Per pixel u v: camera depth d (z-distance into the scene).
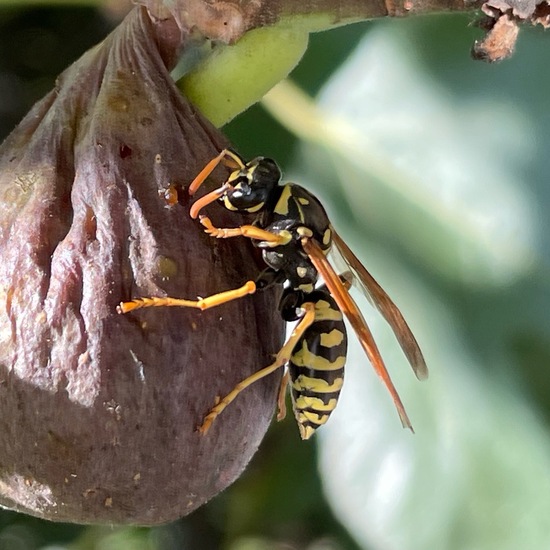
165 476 0.10
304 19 0.10
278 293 0.11
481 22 0.10
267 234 0.10
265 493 0.17
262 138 0.13
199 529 0.19
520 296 0.13
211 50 0.11
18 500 0.10
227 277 0.10
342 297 0.11
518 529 0.13
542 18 0.10
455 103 0.13
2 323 0.10
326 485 0.13
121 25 0.11
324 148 0.13
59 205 0.10
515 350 0.13
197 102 0.11
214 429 0.10
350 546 0.16
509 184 0.13
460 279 0.13
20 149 0.11
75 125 0.10
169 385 0.10
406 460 0.13
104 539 0.20
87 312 0.10
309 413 0.12
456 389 0.13
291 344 0.11
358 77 0.13
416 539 0.13
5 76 0.16
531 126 0.13
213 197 0.10
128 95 0.10
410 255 0.13
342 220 0.13
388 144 0.13
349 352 0.13
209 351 0.10
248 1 0.10
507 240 0.13
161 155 0.10
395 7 0.10
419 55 0.13
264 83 0.11
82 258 0.10
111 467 0.10
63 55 0.16
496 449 0.13
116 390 0.10
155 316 0.10
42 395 0.10
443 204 0.13
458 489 0.13
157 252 0.10
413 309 0.13
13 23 0.16
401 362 0.13
